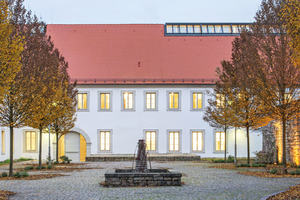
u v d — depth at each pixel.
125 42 38.41
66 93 25.83
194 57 37.41
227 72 24.81
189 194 12.16
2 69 13.31
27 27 18.06
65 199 11.33
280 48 17.34
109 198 11.49
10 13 13.93
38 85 17.80
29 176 17.66
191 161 30.08
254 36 19.72
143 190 13.11
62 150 37.78
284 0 17.77
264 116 22.31
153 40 38.62
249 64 19.61
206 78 35.81
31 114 17.48
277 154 25.47
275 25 18.09
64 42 38.31
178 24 40.12
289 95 18.14
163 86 35.72
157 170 16.17
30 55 17.48
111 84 35.50
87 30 39.25
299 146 22.44
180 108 35.69
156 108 35.69
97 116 35.62
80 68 36.34
